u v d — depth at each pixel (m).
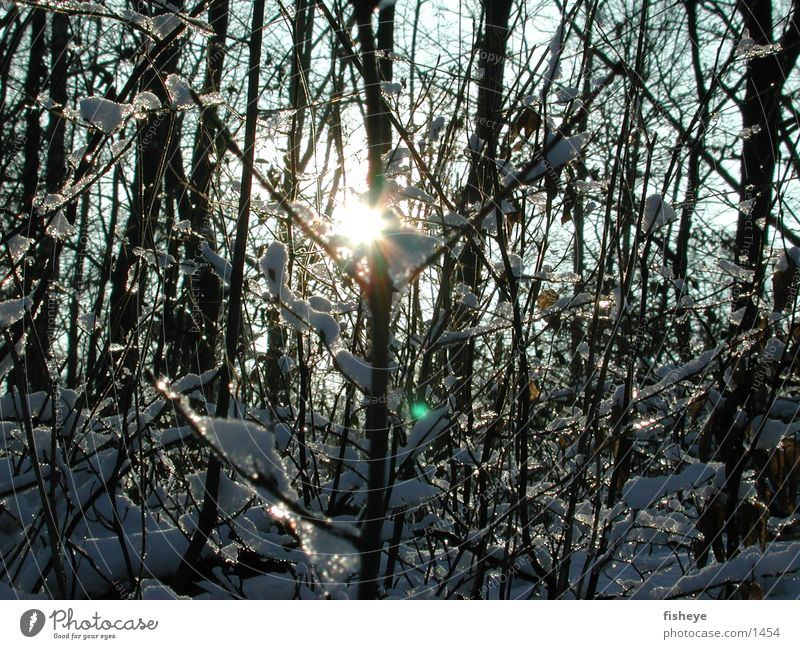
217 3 1.80
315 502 2.09
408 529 2.16
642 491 1.90
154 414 2.16
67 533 1.77
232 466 0.56
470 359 2.06
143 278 2.25
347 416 2.00
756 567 1.81
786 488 2.13
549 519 2.17
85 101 1.45
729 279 2.28
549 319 2.00
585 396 1.80
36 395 2.02
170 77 1.49
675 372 1.97
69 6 1.35
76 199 1.81
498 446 2.20
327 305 1.67
